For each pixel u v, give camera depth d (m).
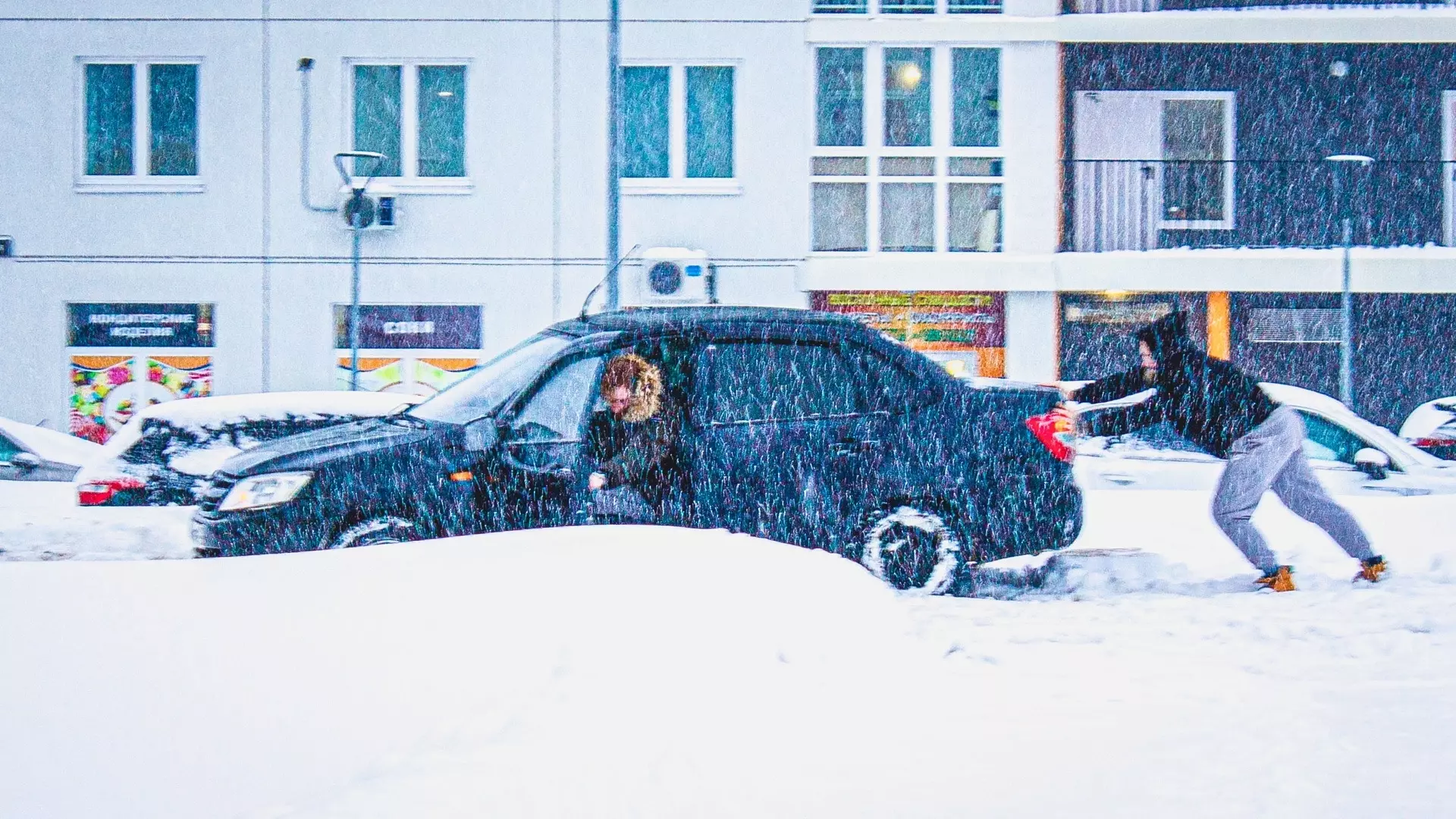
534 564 5.87
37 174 27.84
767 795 4.67
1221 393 10.65
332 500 9.38
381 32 27.83
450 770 4.59
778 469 9.87
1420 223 29.19
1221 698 6.25
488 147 27.88
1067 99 28.70
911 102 28.34
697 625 5.77
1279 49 28.89
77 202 27.84
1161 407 10.80
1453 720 5.81
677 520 9.66
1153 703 6.14
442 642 5.18
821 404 10.11
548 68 27.84
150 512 13.95
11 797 4.04
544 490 9.56
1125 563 11.25
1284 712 5.97
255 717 4.56
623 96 27.88
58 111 27.75
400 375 28.16
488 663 5.17
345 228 27.84
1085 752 5.27
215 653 4.80
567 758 4.77
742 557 6.34
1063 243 28.70
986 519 10.21
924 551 10.12
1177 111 29.06
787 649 5.92
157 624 4.93
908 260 27.75
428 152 28.05
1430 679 6.75
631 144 27.94
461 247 27.98
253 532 9.34
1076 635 7.98
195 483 14.29
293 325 28.06
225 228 27.92
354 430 10.20
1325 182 29.05
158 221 27.92
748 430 9.89
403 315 28.14
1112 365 28.66
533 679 5.20
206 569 5.57
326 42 27.83
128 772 4.21
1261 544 10.47
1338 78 29.00
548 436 9.71
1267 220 29.06
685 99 27.88
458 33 27.83
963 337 28.25
